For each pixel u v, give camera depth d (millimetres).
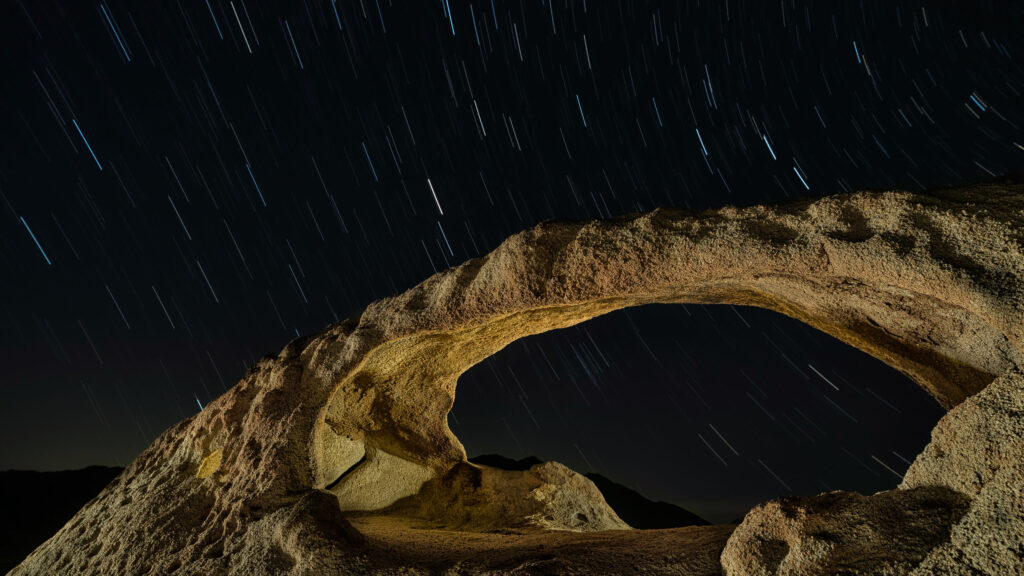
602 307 5371
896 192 3238
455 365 6867
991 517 2273
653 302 5332
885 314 4172
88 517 6742
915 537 2479
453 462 7531
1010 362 3781
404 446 7355
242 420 5980
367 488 7566
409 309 5172
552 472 8125
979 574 2189
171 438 7262
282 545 4266
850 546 2586
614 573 3197
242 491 5055
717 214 3863
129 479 7102
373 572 3779
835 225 3344
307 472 5047
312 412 5324
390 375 6680
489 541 4582
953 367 4469
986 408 2564
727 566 2992
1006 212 2896
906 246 3027
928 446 2793
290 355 5926
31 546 14391
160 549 5180
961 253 2881
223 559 4547
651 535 4070
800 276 3797
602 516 8156
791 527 2783
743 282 4344
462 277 4914
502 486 7613
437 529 6383
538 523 7320
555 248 4379
